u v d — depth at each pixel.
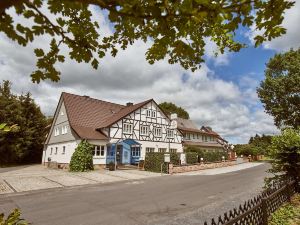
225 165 34.19
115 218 8.11
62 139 29.38
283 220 6.35
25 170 26.12
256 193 11.73
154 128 33.00
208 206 9.48
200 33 2.37
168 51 2.49
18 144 34.56
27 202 10.54
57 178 18.52
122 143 27.86
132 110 30.39
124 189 13.91
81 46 2.21
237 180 17.38
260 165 35.44
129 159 28.30
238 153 55.38
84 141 24.58
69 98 30.55
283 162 9.16
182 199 10.94
